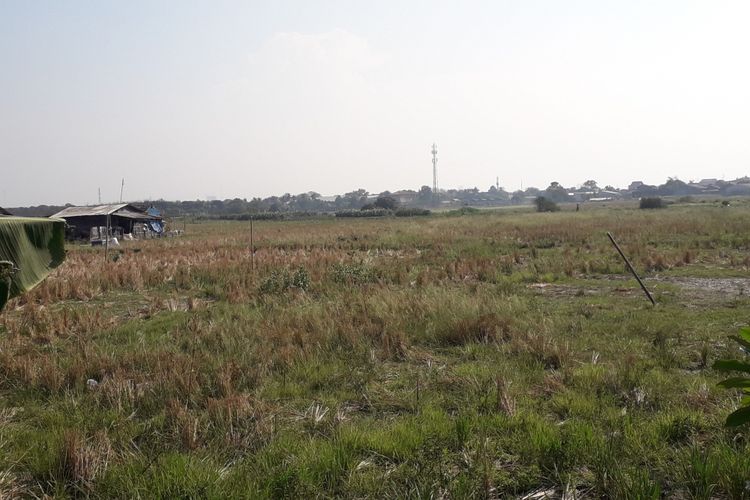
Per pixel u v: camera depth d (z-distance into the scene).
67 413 6.23
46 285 15.47
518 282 16.30
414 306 11.27
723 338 9.02
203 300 14.43
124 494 4.50
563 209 88.94
